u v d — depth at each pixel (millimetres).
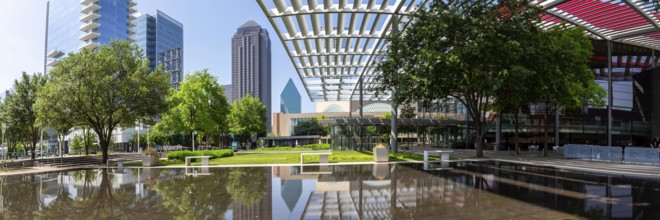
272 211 8367
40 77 38188
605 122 40438
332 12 22734
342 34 27578
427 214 7777
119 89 26844
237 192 11297
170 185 13414
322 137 83750
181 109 37812
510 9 20969
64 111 26578
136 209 8984
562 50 23156
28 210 9320
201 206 9141
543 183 12234
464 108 43875
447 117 46469
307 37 27516
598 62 40938
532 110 39812
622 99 41688
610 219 7125
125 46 29000
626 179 13109
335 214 7922
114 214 8484
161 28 135500
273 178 14883
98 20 108562
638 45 35469
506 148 39750
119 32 113500
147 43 129875
